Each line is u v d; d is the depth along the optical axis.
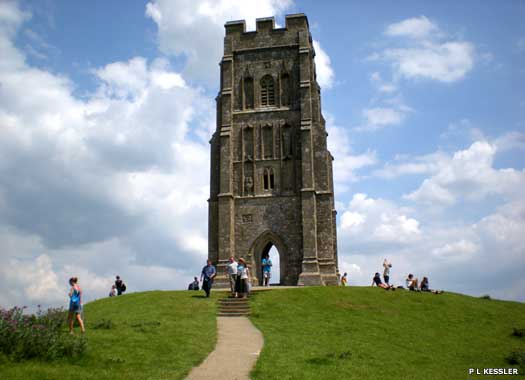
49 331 24.47
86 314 37.53
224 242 60.22
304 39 65.75
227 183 61.97
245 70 66.44
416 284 53.31
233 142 64.25
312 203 59.91
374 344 31.66
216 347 27.52
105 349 25.20
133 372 22.19
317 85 67.25
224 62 66.38
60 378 20.53
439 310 43.59
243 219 61.84
